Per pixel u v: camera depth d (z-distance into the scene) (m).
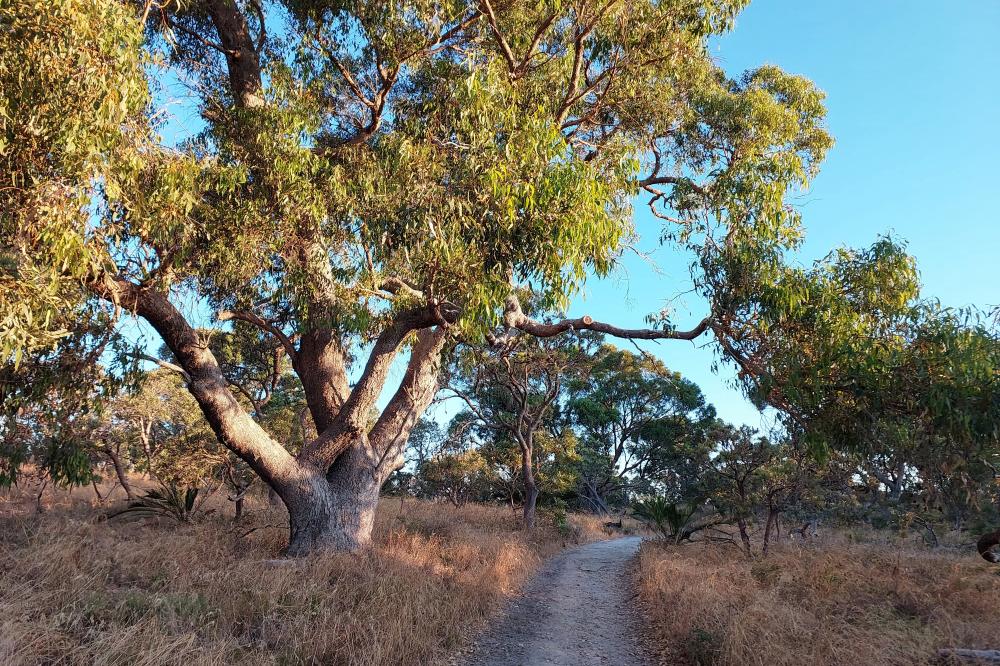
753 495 15.55
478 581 9.73
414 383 11.71
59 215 5.39
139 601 5.35
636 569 13.97
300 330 10.52
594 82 10.73
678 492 38.78
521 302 14.28
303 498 9.97
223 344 16.75
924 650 6.01
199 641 5.03
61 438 8.59
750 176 8.06
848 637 6.23
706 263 7.84
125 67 5.35
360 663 5.38
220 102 9.30
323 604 6.43
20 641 4.16
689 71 11.28
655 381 39.28
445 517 17.77
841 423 7.72
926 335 6.99
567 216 7.51
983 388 6.46
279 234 8.42
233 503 17.08
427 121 9.90
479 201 8.06
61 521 9.76
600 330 9.05
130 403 14.34
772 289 7.23
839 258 7.80
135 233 7.24
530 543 17.50
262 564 7.89
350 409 10.48
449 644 6.93
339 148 9.89
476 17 9.66
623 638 8.25
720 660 6.03
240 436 9.53
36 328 5.33
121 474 14.84
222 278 8.85
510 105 8.38
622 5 9.47
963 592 8.62
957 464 7.44
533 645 7.59
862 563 11.12
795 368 7.20
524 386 23.86
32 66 5.04
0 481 8.34
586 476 39.62
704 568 11.52
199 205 7.77
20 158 5.50
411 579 8.41
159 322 8.91
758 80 13.41
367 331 10.15
